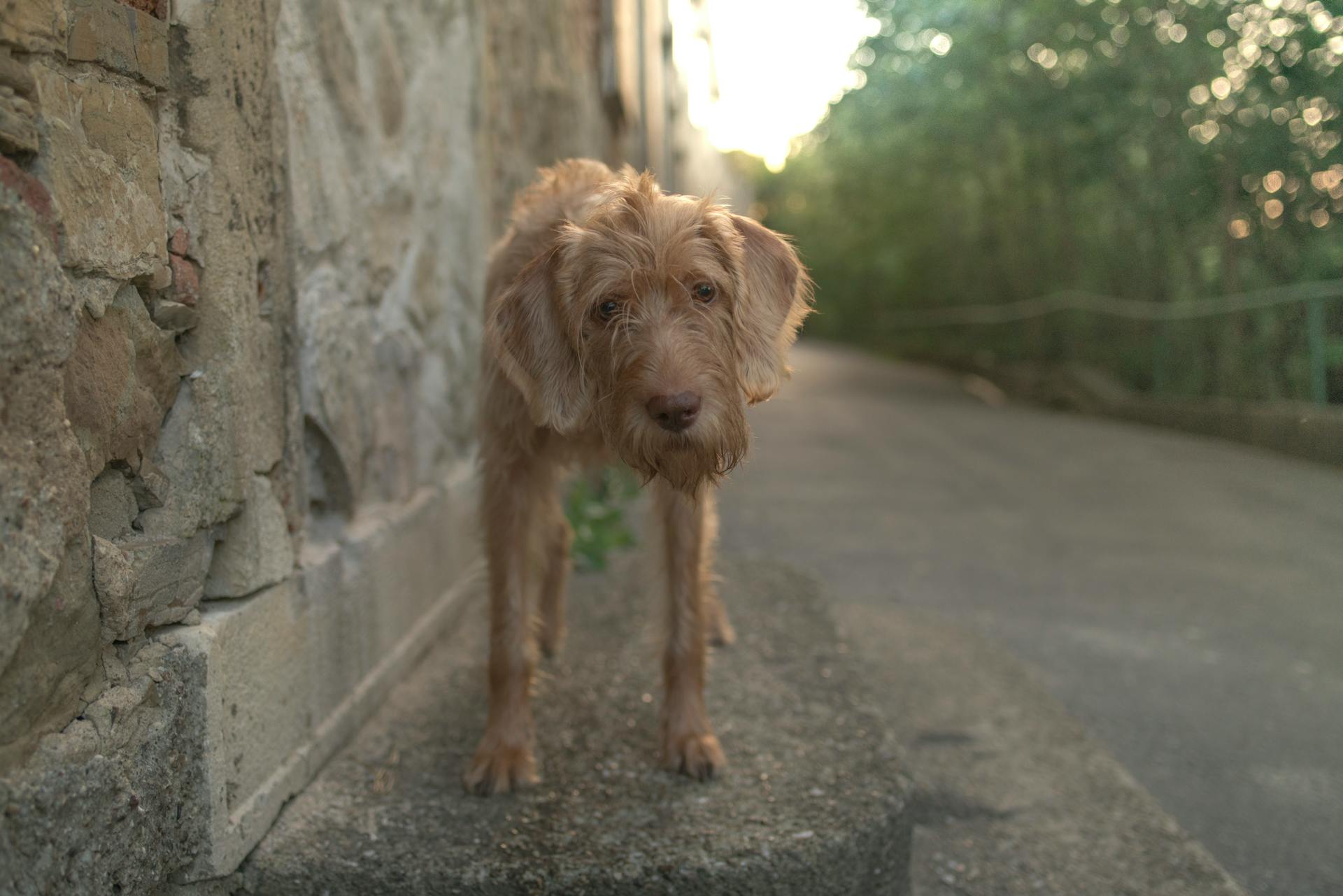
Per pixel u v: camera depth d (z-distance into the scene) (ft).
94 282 5.13
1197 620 14.78
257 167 6.97
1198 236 31.65
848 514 21.67
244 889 6.56
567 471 9.43
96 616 5.14
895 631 13.89
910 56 44.06
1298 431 28.27
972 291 65.72
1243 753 10.60
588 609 12.36
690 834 6.96
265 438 7.03
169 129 5.97
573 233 7.11
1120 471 27.40
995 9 37.50
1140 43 30.40
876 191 71.87
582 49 24.04
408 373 10.53
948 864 8.31
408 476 10.55
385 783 7.76
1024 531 20.24
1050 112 38.75
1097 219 42.68
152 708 5.55
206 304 6.33
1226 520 21.36
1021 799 9.37
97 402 5.19
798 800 7.45
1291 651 13.56
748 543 19.06
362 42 9.21
